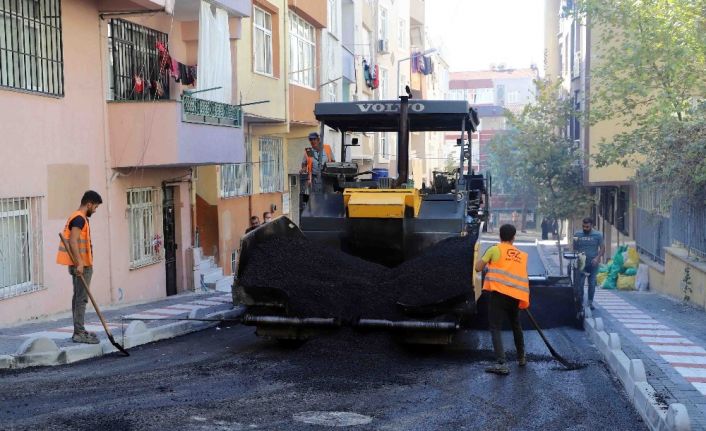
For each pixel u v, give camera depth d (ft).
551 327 37.29
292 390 24.44
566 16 83.41
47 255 39.17
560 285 39.42
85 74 43.01
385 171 38.88
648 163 56.13
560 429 21.12
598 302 55.57
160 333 34.14
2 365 26.73
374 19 123.03
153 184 51.42
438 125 39.19
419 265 30.66
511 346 32.32
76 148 42.01
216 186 62.03
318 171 35.91
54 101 40.04
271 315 30.78
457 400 23.68
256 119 64.95
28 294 37.35
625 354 29.35
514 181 157.79
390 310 29.63
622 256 75.77
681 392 25.00
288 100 69.82
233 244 65.67
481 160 223.10
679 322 43.01
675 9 57.72
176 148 45.27
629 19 61.11
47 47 39.70
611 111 66.33
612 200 100.99
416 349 30.86
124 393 23.61
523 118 108.88
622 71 65.41
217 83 53.42
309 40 80.53
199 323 37.65
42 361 27.66
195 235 58.85
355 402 23.18
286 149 80.02
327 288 30.50
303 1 74.33
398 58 145.28
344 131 39.68
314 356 29.14
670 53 58.23
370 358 28.78
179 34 56.24
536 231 219.00
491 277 27.94
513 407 23.08
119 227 46.62
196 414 21.44
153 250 52.01
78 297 30.07
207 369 27.32
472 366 28.32
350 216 32.14
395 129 40.27
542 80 110.83
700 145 49.34
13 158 36.60
